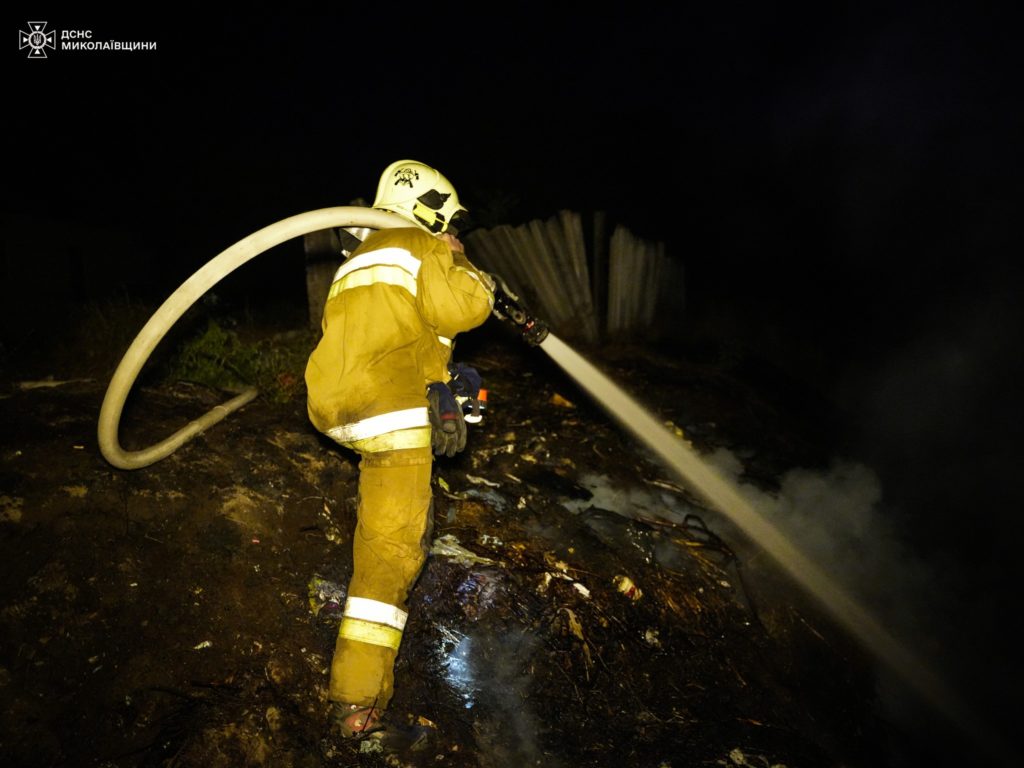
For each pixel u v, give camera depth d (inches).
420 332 95.4
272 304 245.4
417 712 98.9
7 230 220.5
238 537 112.6
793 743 114.9
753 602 145.6
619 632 123.0
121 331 166.2
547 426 176.6
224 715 89.4
